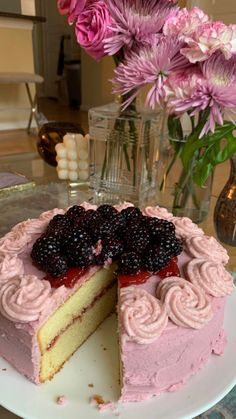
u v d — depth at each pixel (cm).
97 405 35
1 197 69
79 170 72
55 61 326
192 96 41
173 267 42
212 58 41
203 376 38
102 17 46
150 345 35
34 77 186
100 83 250
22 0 222
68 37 300
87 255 41
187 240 47
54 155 79
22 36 200
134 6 46
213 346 40
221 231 54
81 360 41
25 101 210
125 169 62
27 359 37
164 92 44
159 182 59
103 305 48
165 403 35
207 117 46
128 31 46
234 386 39
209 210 64
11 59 200
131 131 59
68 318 41
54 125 81
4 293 39
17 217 62
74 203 67
